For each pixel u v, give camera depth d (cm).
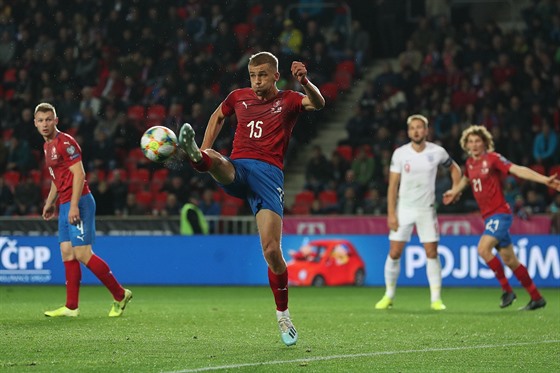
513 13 8881
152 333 2834
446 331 3003
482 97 7588
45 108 3344
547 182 3884
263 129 2550
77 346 2467
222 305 4316
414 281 6022
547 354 2388
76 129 7969
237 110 2608
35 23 8925
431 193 4181
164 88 8206
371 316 3634
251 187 2519
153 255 6350
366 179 7144
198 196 7050
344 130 8269
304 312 3869
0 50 8906
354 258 6166
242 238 6253
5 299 4769
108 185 6956
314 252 6191
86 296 5066
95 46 8650
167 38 8569
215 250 6272
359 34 8525
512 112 7331
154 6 8706
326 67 8331
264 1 8988
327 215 6450
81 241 3388
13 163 7750
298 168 8044
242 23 8619
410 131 4238
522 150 7069
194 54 8500
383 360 2248
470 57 7988
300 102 2558
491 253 4066
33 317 3409
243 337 2747
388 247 6112
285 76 8256
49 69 8631
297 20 8619
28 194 7181
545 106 7519
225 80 8175
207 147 2677
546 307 4250
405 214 4194
